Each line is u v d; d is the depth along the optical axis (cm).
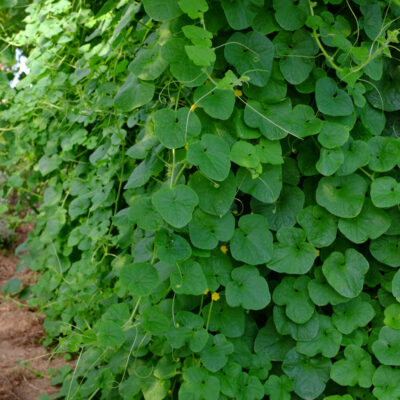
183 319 139
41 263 280
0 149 289
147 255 157
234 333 145
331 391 153
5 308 320
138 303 143
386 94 154
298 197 149
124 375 186
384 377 141
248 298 139
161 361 153
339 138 138
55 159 265
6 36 275
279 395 145
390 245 147
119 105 143
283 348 150
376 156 144
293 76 144
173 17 131
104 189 216
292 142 150
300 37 144
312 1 149
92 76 215
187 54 127
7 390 224
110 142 225
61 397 219
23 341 279
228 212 139
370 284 154
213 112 131
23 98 258
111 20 183
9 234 457
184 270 132
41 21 257
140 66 140
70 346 145
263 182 140
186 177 157
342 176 143
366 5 149
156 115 129
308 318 144
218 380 136
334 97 142
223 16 140
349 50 135
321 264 154
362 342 147
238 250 139
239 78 133
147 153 148
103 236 218
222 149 130
